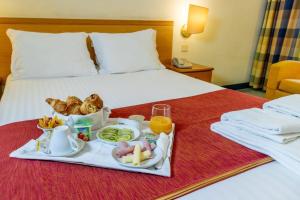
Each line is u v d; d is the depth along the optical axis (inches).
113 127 42.8
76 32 92.9
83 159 33.1
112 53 90.1
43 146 35.4
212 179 30.7
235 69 151.9
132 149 34.9
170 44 118.8
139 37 97.3
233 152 37.8
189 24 113.7
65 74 83.0
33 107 55.6
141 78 84.6
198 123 48.4
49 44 81.5
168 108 45.1
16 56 79.0
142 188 28.8
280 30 138.9
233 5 134.6
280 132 37.6
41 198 26.8
